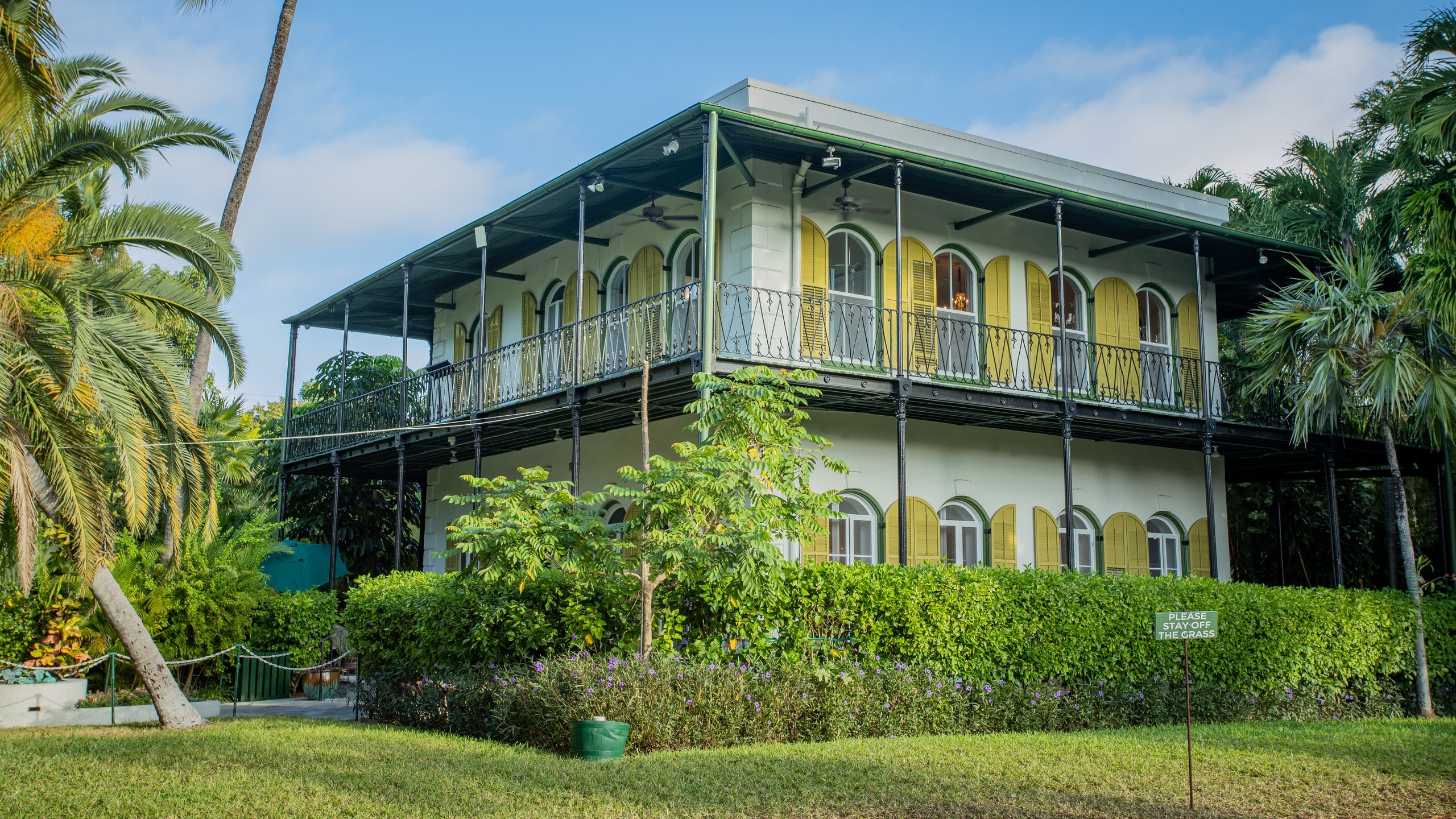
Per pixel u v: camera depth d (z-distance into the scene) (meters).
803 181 14.41
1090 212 15.46
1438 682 15.33
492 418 15.05
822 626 11.15
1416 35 15.13
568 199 15.24
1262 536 21.81
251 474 20.41
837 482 14.55
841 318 14.14
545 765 8.80
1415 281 14.58
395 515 23.84
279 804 7.44
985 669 11.77
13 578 13.16
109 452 12.85
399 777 8.27
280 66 16.81
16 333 10.51
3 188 11.05
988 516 15.76
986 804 7.69
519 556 10.04
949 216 15.76
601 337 13.70
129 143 11.77
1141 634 12.70
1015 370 16.02
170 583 14.52
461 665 11.49
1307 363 14.95
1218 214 19.09
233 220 16.38
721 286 13.77
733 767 8.70
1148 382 17.19
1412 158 16.14
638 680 9.90
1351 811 7.87
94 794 7.75
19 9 10.29
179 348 22.28
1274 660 13.66
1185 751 9.98
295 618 15.81
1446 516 17.89
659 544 10.24
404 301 17.86
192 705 13.07
